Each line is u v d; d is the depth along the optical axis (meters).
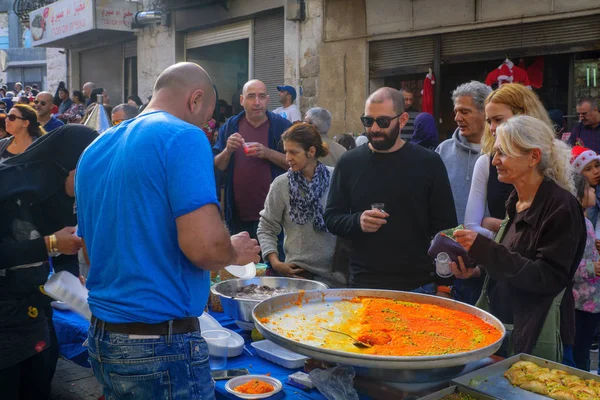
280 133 4.85
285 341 1.68
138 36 12.15
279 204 3.34
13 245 2.29
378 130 2.74
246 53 11.73
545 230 2.04
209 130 7.95
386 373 1.63
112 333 1.68
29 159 2.38
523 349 2.11
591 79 6.35
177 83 1.83
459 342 1.79
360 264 2.87
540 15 6.38
